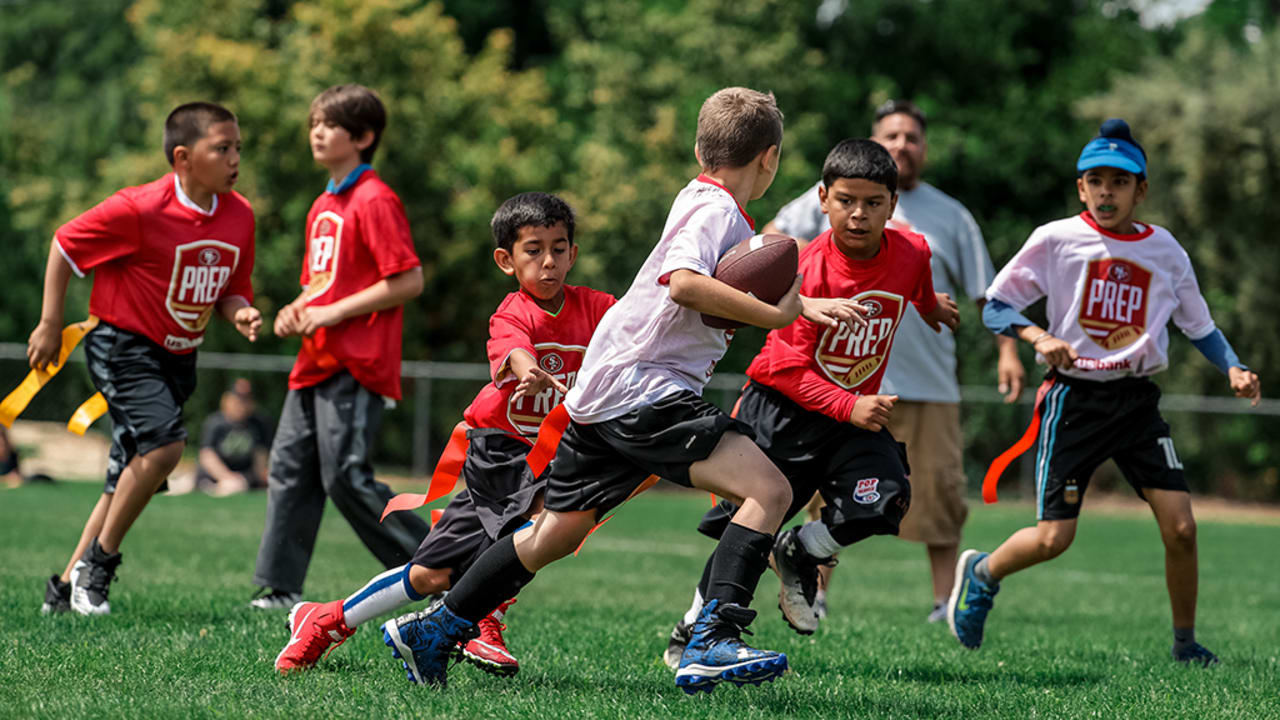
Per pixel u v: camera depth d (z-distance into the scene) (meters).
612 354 9.72
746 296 9.29
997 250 72.50
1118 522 46.94
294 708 9.09
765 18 72.19
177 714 8.75
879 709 9.98
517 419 11.38
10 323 71.38
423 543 11.09
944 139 73.38
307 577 20.38
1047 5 82.25
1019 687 11.49
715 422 9.47
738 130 9.93
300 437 15.90
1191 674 12.77
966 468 55.78
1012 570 14.26
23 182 71.75
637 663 12.26
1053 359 13.34
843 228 11.70
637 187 63.47
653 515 43.12
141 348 14.63
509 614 16.58
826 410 11.48
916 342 17.88
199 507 37.81
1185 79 62.75
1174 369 60.31
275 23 71.00
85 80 94.25
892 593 23.78
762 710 9.77
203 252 14.77
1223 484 57.50
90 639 12.21
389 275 15.54
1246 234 59.69
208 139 14.58
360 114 15.88
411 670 10.26
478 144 63.16
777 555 12.05
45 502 36.22
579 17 81.25
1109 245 13.77
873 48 80.06
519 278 11.73
